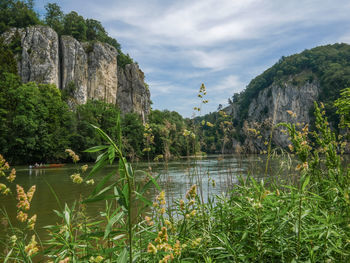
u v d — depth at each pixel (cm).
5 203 1186
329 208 235
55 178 2355
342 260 181
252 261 200
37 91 5438
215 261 213
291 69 14612
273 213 215
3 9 8944
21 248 216
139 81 10631
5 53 5669
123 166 136
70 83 8044
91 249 223
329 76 11919
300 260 195
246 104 15812
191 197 222
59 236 217
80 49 8669
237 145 455
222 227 266
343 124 345
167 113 9231
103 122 6134
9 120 4762
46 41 7762
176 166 2883
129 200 136
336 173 253
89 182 267
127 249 150
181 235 235
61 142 5144
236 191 292
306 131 320
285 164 296
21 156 4819
